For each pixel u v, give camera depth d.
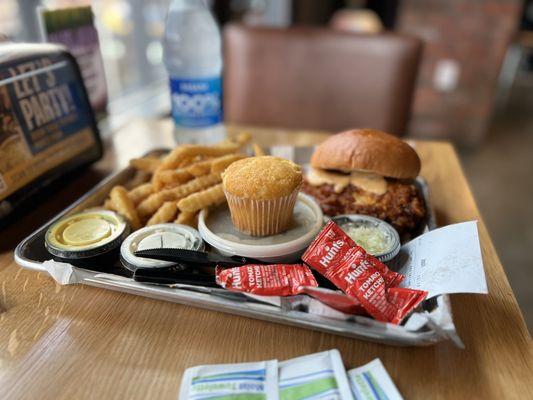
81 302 0.61
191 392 0.46
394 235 0.69
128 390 0.48
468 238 0.61
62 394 0.47
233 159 0.77
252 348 0.53
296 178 0.64
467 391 0.48
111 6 1.83
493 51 2.51
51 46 0.94
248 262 0.62
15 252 0.65
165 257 0.60
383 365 0.51
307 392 0.46
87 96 1.01
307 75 1.53
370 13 3.25
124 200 0.75
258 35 1.54
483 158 2.79
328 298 0.52
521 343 0.54
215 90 1.06
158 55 2.26
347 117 1.53
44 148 0.87
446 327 0.50
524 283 1.77
